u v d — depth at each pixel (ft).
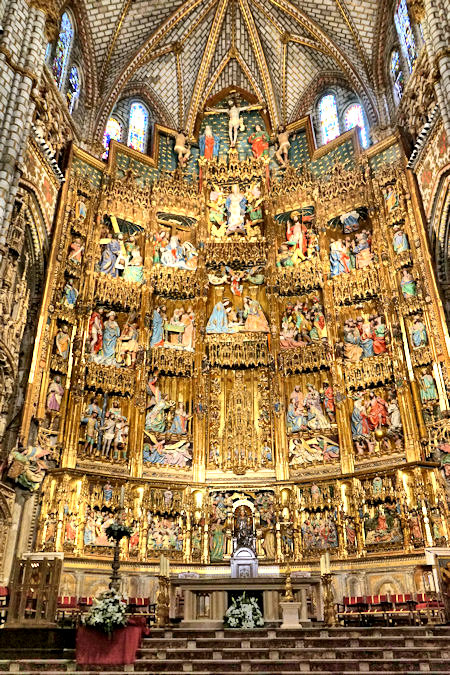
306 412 80.59
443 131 71.51
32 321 72.18
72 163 85.15
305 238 90.79
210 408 82.53
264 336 85.76
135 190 90.79
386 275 79.82
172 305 88.63
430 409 71.56
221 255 90.79
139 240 89.45
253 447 80.12
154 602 68.95
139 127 104.37
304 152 99.60
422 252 76.89
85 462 72.18
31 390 67.77
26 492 66.03
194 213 92.89
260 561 73.56
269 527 75.72
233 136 103.65
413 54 84.23
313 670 38.04
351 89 101.24
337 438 77.30
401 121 87.86
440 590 52.42
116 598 42.11
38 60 70.18
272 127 103.81
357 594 67.46
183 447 79.97
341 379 78.64
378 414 75.31
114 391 77.71
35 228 73.46
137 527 71.67
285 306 87.86
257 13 101.96
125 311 84.48
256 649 41.34
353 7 91.86
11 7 68.69
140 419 77.30
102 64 95.96
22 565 45.85
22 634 42.52
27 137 67.05
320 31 97.25
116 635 40.63
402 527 66.90
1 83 65.41
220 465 79.25
